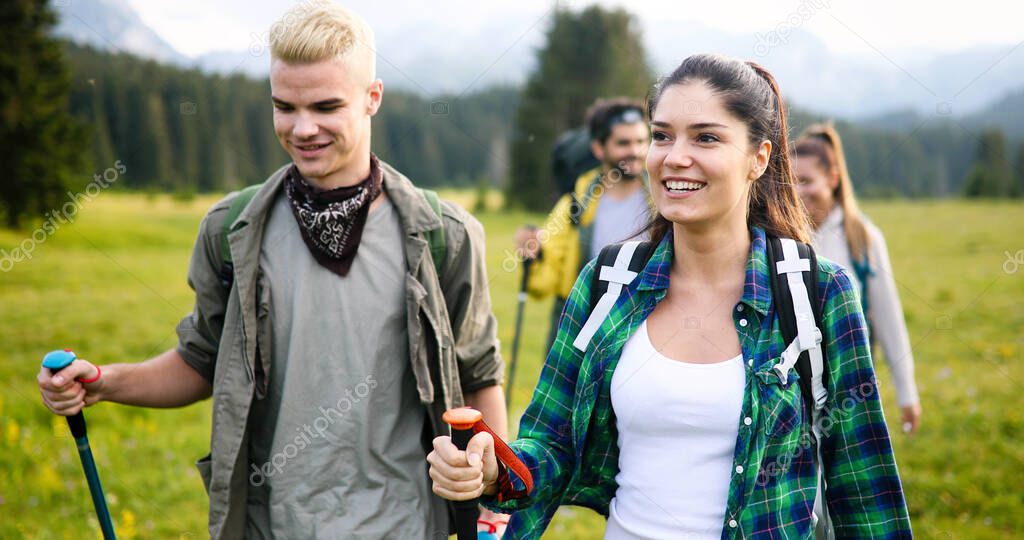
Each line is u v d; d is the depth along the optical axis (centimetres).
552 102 2267
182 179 1455
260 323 216
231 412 214
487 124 2539
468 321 234
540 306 976
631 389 180
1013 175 2522
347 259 218
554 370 195
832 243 363
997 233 1625
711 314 183
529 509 195
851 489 182
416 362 217
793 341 175
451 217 230
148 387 237
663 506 176
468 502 201
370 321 217
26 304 891
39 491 447
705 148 177
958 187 2573
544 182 2256
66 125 1234
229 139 1518
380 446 216
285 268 219
